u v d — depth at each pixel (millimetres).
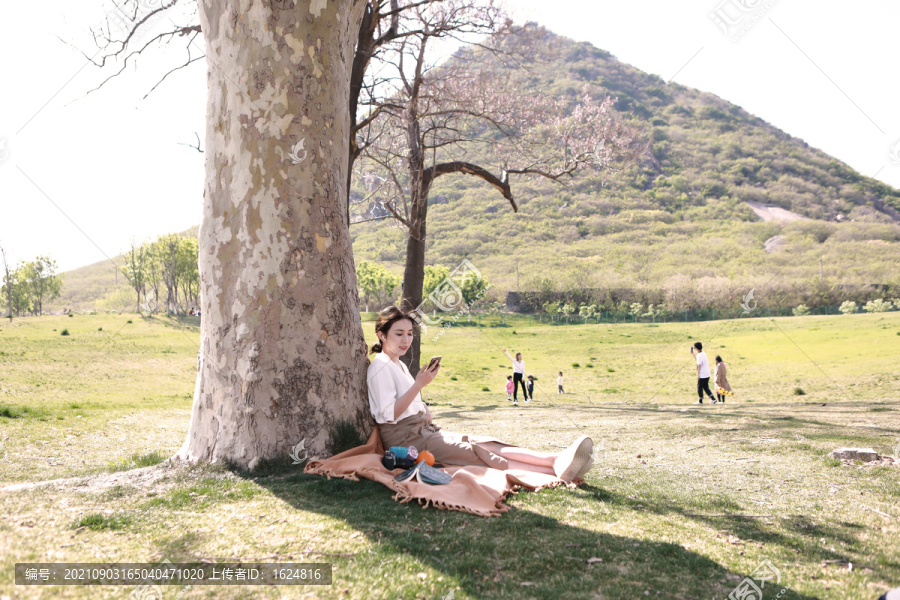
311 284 4055
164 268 50375
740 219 98188
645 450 5906
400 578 2184
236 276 4031
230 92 4137
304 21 4098
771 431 6930
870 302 61375
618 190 104000
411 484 3301
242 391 3930
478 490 3225
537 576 2240
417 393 4043
